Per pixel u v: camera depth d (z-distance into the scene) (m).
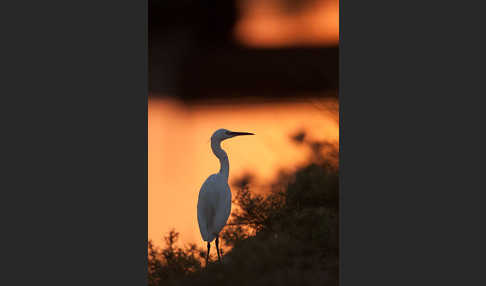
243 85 38.00
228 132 17.66
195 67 41.50
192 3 43.34
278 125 29.75
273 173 22.23
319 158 21.11
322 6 40.72
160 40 43.59
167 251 16.44
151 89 39.28
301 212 18.08
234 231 17.59
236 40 42.31
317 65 31.03
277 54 37.06
